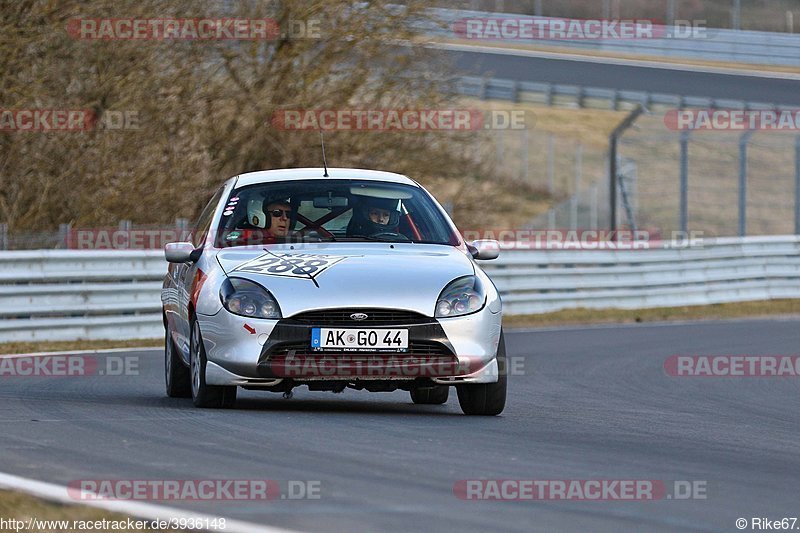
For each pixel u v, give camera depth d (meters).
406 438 22.89
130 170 74.12
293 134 81.00
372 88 82.44
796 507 17.45
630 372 42.06
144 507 15.89
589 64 154.38
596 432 25.39
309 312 25.42
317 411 27.62
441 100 82.75
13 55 67.25
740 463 21.69
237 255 27.66
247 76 80.56
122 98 72.19
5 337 48.91
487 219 91.62
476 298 26.36
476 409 27.47
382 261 26.88
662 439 24.77
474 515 16.02
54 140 70.31
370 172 31.02
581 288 72.44
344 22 80.44
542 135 148.50
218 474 18.52
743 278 82.62
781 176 132.38
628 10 164.25
